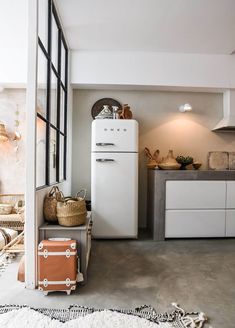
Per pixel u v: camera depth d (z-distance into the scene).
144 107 4.28
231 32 3.28
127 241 3.57
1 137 3.96
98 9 2.80
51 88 3.01
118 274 2.47
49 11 2.64
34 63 2.17
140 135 4.28
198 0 2.62
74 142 4.20
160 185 3.60
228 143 4.38
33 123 2.16
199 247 3.33
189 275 2.46
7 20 2.95
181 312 1.82
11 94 4.14
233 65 3.98
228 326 1.68
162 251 3.16
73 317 1.74
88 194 4.21
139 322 1.68
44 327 1.61
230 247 3.34
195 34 3.33
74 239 2.24
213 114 4.37
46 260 2.02
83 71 3.81
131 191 3.56
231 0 2.62
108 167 3.53
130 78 3.85
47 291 2.03
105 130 3.53
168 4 2.70
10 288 2.15
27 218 2.15
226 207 3.69
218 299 2.02
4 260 2.78
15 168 4.16
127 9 2.79
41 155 2.66
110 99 4.20
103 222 3.54
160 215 3.60
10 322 1.66
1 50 3.79
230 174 3.68
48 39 2.67
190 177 3.63
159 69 3.89
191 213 3.65
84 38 3.45
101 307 1.87
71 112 4.05
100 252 3.11
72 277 2.04
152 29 3.21
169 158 3.91
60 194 2.57
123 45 3.66
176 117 4.32
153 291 2.13
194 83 3.93
